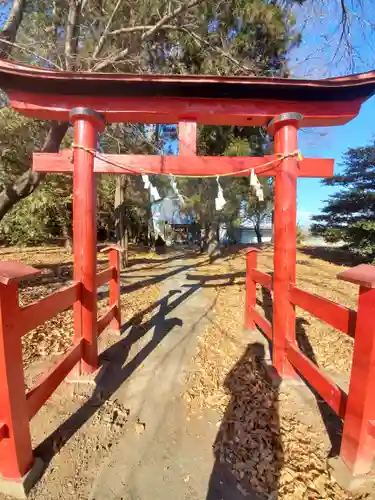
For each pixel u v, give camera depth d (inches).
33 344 135.7
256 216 689.0
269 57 274.8
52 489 66.1
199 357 130.3
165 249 649.0
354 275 63.0
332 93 105.0
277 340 111.4
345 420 69.1
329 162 113.2
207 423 89.2
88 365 107.8
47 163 110.2
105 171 114.1
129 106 107.3
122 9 207.0
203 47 246.1
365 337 62.6
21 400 64.4
